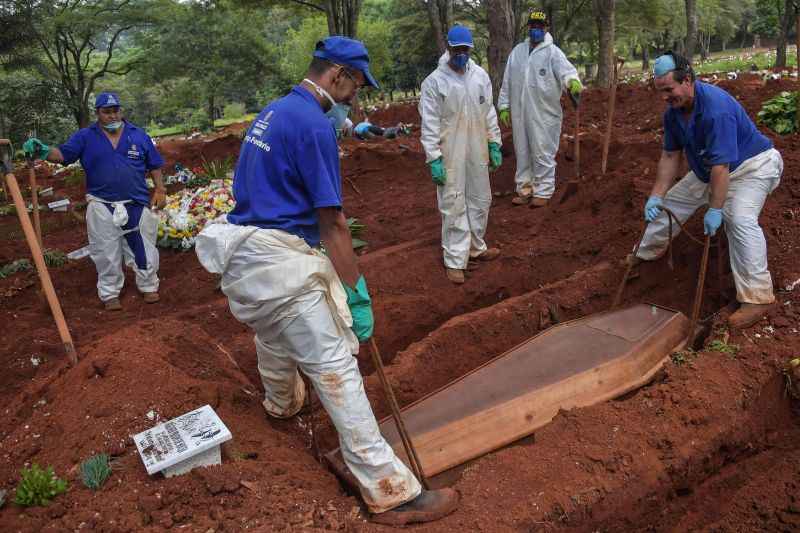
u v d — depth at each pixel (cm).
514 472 331
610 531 321
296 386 392
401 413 379
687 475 348
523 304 536
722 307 503
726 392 383
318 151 282
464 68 572
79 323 609
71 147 589
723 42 5559
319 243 315
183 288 671
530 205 779
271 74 3325
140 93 4412
